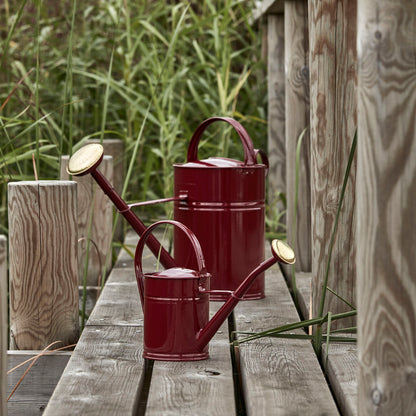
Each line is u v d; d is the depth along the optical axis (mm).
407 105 1771
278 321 3156
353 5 2873
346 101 2904
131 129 6254
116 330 3029
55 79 6523
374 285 1820
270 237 5137
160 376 2428
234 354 2846
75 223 3074
